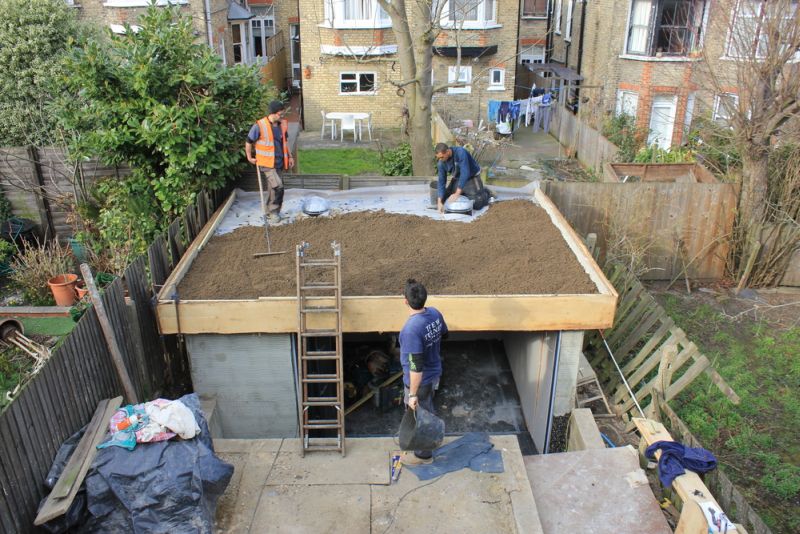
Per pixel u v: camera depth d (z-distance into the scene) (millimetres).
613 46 20328
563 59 26969
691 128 14672
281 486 5305
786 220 10930
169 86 9648
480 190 9867
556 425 7191
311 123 22453
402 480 5367
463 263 7609
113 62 9578
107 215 10172
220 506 5094
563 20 26984
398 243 8281
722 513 4633
